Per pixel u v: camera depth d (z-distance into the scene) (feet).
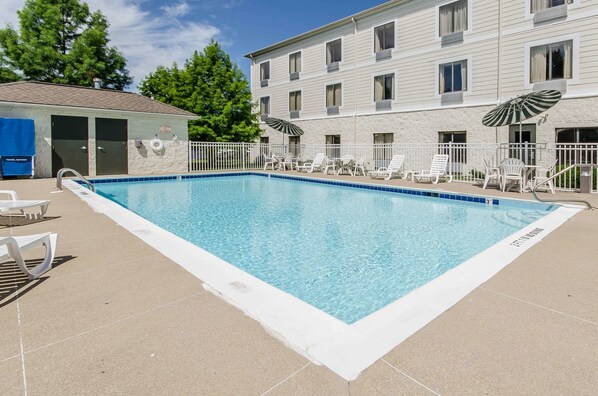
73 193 31.96
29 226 18.61
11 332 8.02
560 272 11.93
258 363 6.85
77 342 7.61
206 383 6.28
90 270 11.99
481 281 11.12
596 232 17.34
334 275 15.23
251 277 11.34
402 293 13.35
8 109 45.24
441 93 55.47
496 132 49.78
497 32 49.06
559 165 37.27
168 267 12.25
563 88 43.91
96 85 61.98
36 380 6.36
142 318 8.66
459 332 8.03
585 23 42.19
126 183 48.65
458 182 43.96
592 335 7.92
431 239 20.81
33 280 11.11
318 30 72.02
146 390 6.11
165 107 59.98
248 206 32.12
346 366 6.75
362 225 24.48
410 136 59.52
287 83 81.05
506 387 6.17
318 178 50.11
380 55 62.59
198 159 62.54
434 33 55.62
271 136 86.02
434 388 6.14
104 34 98.22
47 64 91.09
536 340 7.70
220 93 73.46
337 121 70.85
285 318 8.61
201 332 8.00
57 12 93.15
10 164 44.96
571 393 6.02
